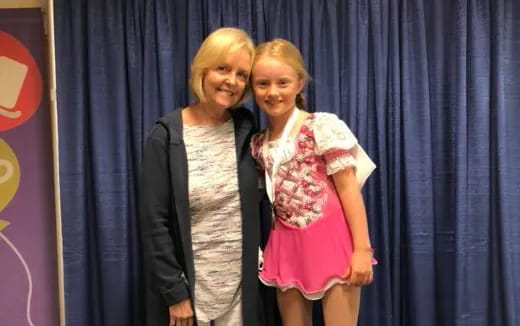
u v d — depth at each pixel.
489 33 1.92
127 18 1.84
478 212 1.94
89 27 1.83
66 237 1.85
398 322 1.95
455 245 1.92
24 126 1.62
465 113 1.90
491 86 1.94
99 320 1.92
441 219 1.96
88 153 1.88
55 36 1.82
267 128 1.73
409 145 1.90
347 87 1.90
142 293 1.91
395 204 1.92
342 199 1.59
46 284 1.65
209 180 1.58
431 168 1.93
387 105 1.92
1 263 1.63
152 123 1.87
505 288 1.94
